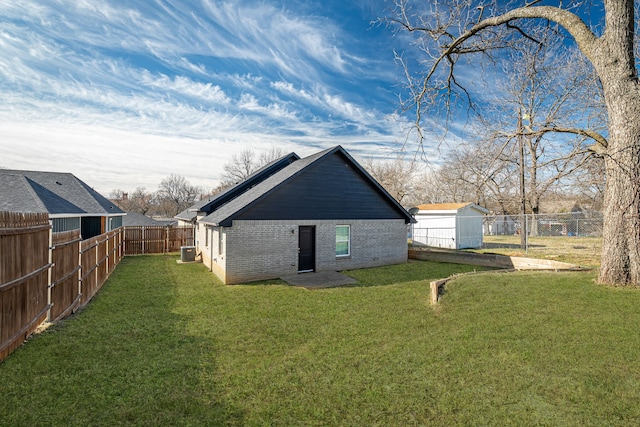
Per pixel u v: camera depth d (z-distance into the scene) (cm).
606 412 341
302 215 1277
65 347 534
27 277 525
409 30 1050
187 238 2097
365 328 641
